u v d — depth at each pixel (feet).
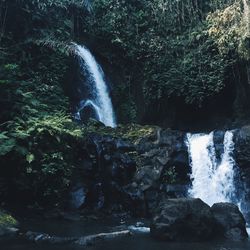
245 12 53.11
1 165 39.34
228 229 31.19
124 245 27.32
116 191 41.93
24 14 55.26
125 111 61.46
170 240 29.17
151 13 65.05
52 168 39.81
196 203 31.12
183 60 59.57
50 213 38.37
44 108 47.03
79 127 46.01
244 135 45.01
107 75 63.67
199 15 63.72
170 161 44.32
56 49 54.29
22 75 50.60
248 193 43.39
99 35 64.59
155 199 40.96
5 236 28.63
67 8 61.98
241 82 56.39
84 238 27.84
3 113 41.60
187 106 60.44
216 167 45.68
